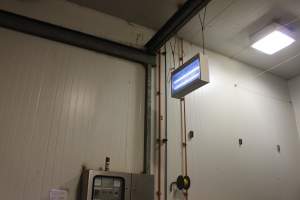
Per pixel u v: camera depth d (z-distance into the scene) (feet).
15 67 9.78
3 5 10.23
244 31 13.74
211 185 12.56
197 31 13.73
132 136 11.30
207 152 13.01
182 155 12.21
